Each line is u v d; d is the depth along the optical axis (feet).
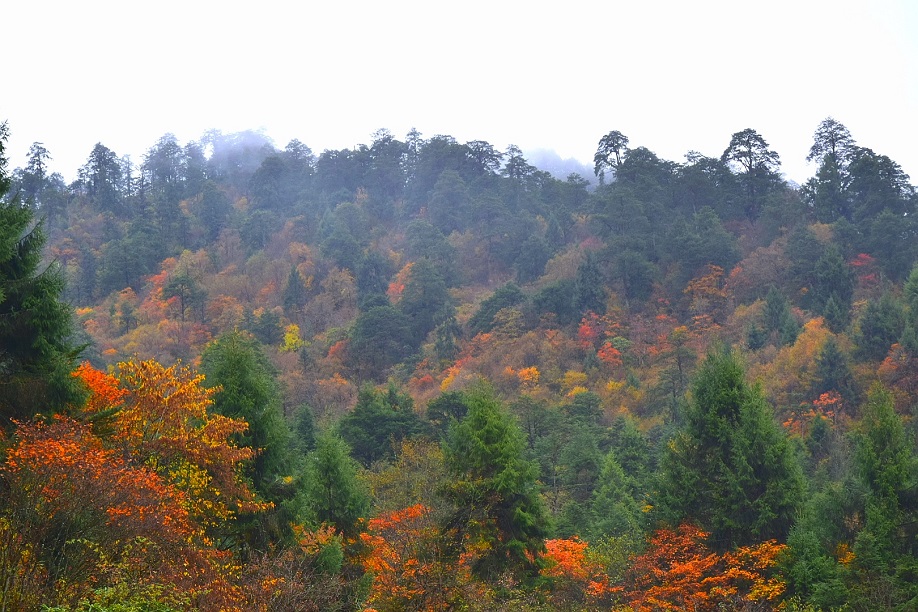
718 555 82.84
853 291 293.84
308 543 69.67
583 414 191.62
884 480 80.38
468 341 302.86
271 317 329.31
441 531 73.61
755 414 87.25
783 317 266.57
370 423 168.66
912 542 78.84
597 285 322.96
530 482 82.02
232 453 56.70
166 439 53.36
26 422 43.78
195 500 53.93
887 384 202.18
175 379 56.39
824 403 201.87
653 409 225.15
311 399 242.17
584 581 84.12
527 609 66.49
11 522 33.14
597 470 142.72
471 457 80.94
